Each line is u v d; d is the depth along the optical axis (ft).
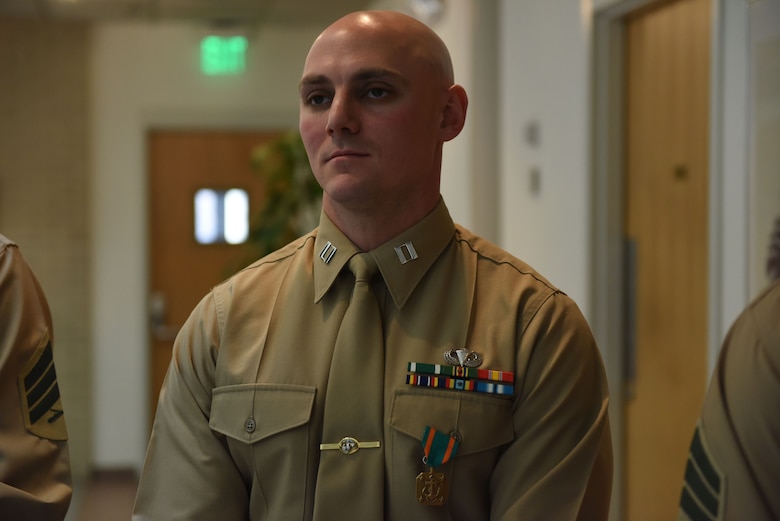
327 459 4.01
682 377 9.61
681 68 9.53
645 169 10.30
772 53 7.32
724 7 8.25
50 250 18.43
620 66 10.67
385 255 4.25
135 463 18.78
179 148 19.22
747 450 3.79
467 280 4.29
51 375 4.76
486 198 13.75
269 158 18.97
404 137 4.10
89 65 18.54
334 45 4.10
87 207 18.53
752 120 7.63
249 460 4.14
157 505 4.21
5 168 18.24
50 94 18.35
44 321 4.80
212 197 19.35
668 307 9.86
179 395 4.34
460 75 14.11
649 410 10.23
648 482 10.26
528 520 3.92
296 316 4.27
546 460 4.01
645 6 10.03
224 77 19.16
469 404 4.03
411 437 3.98
